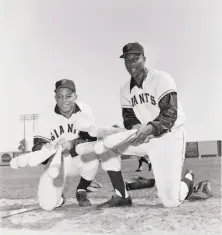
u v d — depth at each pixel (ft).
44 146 6.68
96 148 5.53
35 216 6.47
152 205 6.25
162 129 5.63
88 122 6.81
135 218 5.65
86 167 6.41
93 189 7.18
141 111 6.30
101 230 5.51
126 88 6.48
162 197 5.95
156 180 5.90
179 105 6.13
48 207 6.61
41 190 6.59
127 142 5.96
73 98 6.93
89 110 7.04
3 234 5.97
